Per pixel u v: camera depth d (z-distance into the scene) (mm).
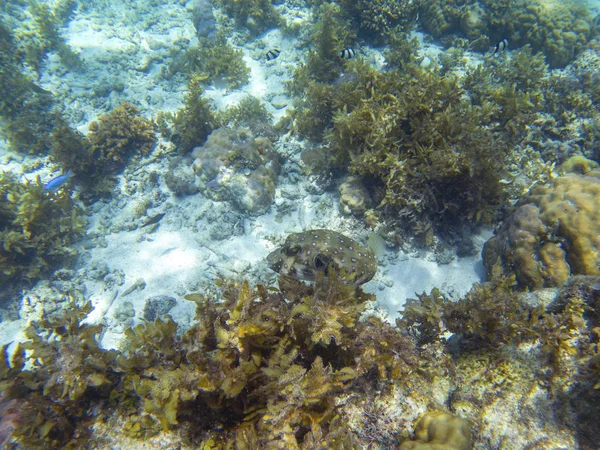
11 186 1541
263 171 1496
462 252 1336
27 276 1393
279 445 573
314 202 1495
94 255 1480
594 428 618
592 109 1613
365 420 702
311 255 901
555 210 1111
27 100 1874
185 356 741
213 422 679
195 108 1669
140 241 1498
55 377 707
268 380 649
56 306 1365
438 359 802
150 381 656
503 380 719
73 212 1526
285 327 689
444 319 833
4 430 663
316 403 635
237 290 741
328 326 638
